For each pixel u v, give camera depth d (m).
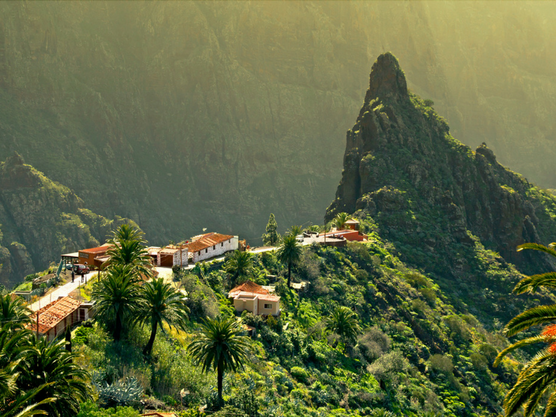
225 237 121.06
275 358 75.81
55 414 35.12
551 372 28.92
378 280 129.88
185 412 47.38
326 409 66.38
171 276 88.31
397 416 76.62
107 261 71.75
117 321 57.75
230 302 88.75
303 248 126.38
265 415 53.25
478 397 97.94
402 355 100.00
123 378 49.28
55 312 59.34
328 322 95.50
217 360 53.56
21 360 35.19
